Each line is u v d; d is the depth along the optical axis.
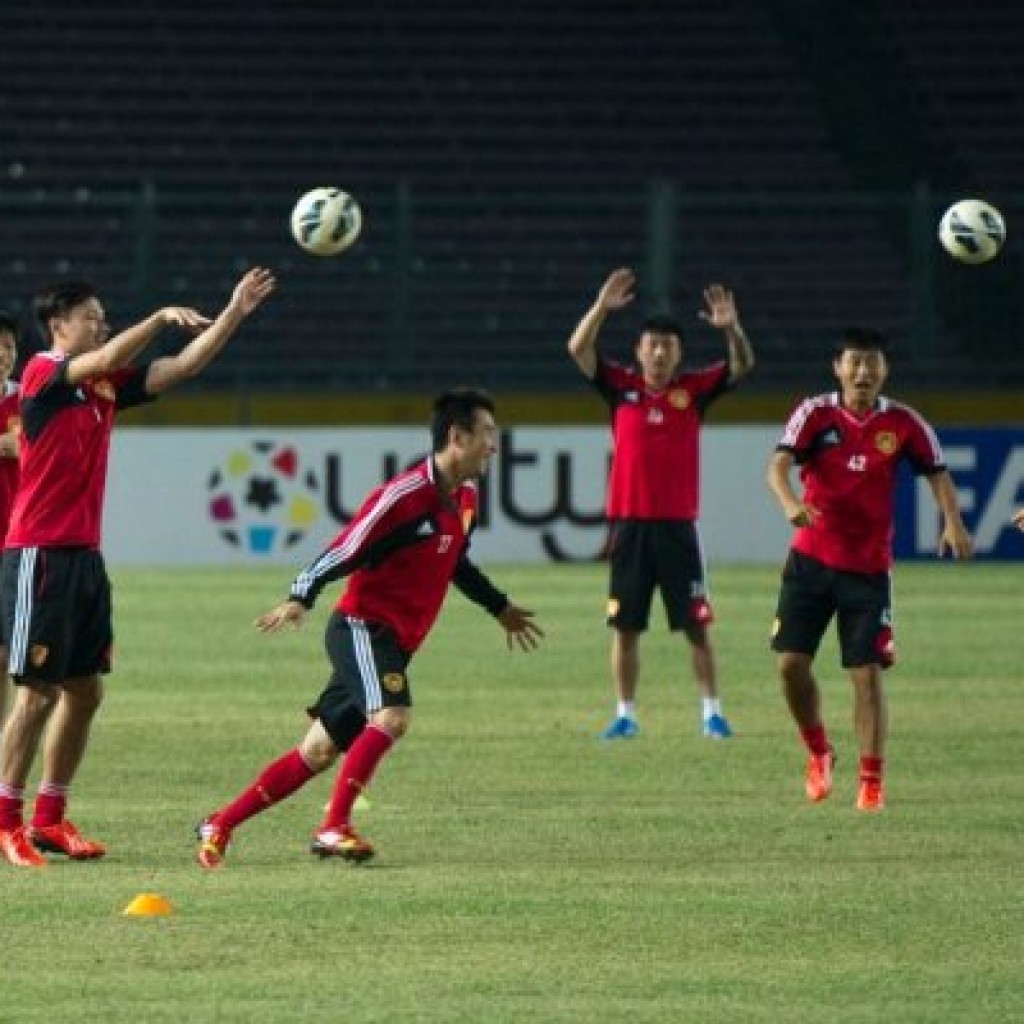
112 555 106.81
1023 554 109.12
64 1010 28.05
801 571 46.16
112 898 35.16
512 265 127.56
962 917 33.97
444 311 124.81
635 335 124.62
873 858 39.22
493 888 36.12
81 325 38.22
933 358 117.25
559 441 108.12
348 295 125.19
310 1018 27.67
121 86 136.12
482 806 45.09
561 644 76.88
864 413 46.12
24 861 38.25
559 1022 27.56
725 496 108.88
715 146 139.00
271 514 107.38
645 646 77.38
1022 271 123.25
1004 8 145.25
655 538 56.88
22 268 124.88
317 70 139.38
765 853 39.75
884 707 45.53
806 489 46.44
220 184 132.88
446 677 68.19
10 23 137.88
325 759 38.91
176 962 30.72
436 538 37.91
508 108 139.25
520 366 120.94
